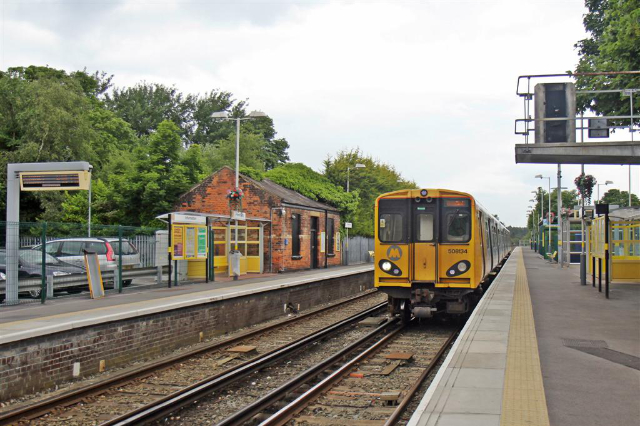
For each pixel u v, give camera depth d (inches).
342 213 1592.0
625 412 247.1
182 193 1168.8
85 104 1649.9
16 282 565.0
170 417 316.8
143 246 784.9
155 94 2910.9
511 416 237.9
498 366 330.0
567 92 609.9
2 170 1453.0
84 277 647.8
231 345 530.9
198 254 829.2
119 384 379.2
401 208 601.9
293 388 364.8
